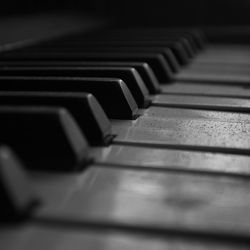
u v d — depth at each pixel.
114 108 0.24
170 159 0.20
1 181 0.16
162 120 0.24
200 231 0.16
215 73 0.36
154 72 0.32
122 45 0.41
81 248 0.16
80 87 0.24
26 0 0.71
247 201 0.18
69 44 0.43
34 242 0.16
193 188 0.18
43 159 0.19
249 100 0.28
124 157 0.20
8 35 0.44
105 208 0.17
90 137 0.21
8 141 0.19
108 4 0.86
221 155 0.21
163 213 0.17
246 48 0.60
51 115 0.19
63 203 0.17
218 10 0.83
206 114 0.25
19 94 0.21
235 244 0.16
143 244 0.16
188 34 0.54
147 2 0.86
